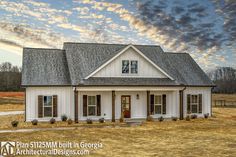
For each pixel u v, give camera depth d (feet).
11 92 283.18
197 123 96.02
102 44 113.29
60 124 91.15
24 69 98.94
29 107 94.43
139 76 103.14
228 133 77.25
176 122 97.50
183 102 107.24
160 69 104.99
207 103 111.24
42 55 105.91
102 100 99.55
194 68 117.91
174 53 122.21
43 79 96.84
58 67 102.99
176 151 55.77
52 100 95.96
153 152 54.85
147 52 116.57
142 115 103.24
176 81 105.91
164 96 105.50
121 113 101.50
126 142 64.44
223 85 304.71
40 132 75.77
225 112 137.80
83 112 97.81
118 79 100.42
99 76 99.96
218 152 55.16
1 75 295.48
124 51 101.65
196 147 59.47
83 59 105.40
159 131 79.61
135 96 102.73
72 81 95.55
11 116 113.50
